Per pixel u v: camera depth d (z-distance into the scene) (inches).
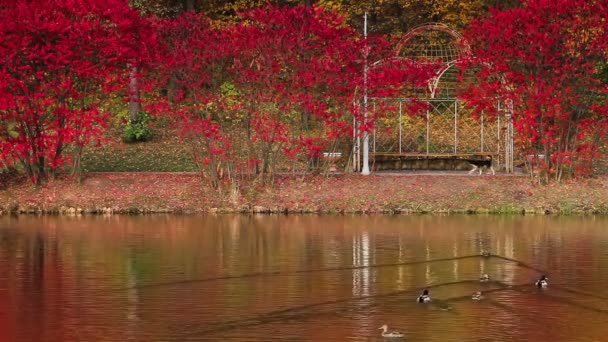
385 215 1213.1
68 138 1248.2
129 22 1241.4
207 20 1450.5
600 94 1497.3
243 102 1286.9
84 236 1016.9
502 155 1437.0
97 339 608.7
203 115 1385.3
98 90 1359.5
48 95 1283.2
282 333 623.2
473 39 1337.4
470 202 1245.7
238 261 872.3
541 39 1248.2
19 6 1207.6
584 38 1263.5
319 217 1190.3
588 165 1310.3
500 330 632.4
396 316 670.5
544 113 1275.8
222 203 1239.5
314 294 738.2
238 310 685.9
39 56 1219.2
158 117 1643.7
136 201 1241.4
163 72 1300.4
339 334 621.0
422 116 1434.5
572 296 734.5
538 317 668.7
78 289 751.7
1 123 1263.5
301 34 1267.2
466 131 1738.4
